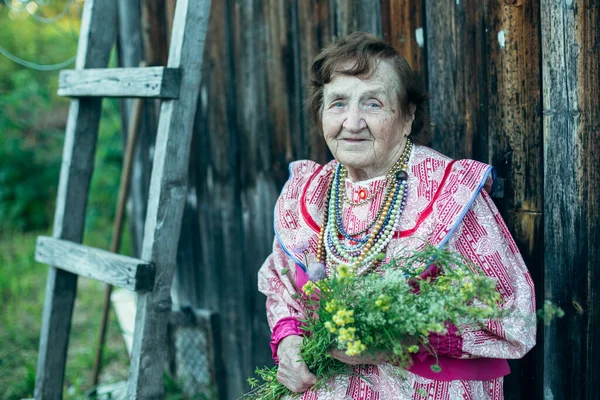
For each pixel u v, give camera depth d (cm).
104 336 316
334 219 171
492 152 187
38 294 450
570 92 168
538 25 173
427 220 157
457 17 191
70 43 721
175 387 307
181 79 211
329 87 164
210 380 293
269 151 256
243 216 271
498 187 187
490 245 154
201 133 281
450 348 148
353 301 146
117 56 309
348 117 161
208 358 291
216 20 264
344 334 135
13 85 705
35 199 627
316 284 152
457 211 153
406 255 156
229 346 287
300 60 238
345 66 162
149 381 221
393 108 162
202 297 297
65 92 247
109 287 313
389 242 161
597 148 165
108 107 579
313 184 179
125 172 305
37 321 405
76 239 257
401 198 161
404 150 168
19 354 361
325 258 171
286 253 176
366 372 161
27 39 740
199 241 293
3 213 619
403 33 206
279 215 183
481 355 149
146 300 217
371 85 160
